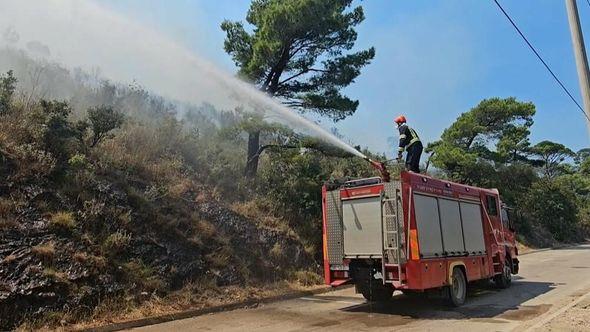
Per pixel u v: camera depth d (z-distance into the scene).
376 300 12.05
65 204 10.41
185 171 15.43
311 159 19.41
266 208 16.47
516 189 45.12
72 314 8.49
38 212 9.80
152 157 14.88
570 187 61.78
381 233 10.27
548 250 35.47
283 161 18.80
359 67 18.53
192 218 12.96
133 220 11.34
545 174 63.38
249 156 17.94
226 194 15.88
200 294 11.02
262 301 11.91
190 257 11.77
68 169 11.18
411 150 12.04
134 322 8.93
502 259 13.98
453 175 36.12
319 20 16.31
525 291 13.41
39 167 10.60
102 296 9.22
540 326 7.80
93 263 9.56
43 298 8.35
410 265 9.88
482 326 8.75
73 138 12.18
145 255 10.82
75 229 9.95
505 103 39.31
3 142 10.73
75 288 8.92
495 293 13.16
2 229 8.98
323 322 9.42
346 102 17.86
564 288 13.79
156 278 10.49
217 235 13.20
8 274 8.27
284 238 15.52
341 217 11.10
